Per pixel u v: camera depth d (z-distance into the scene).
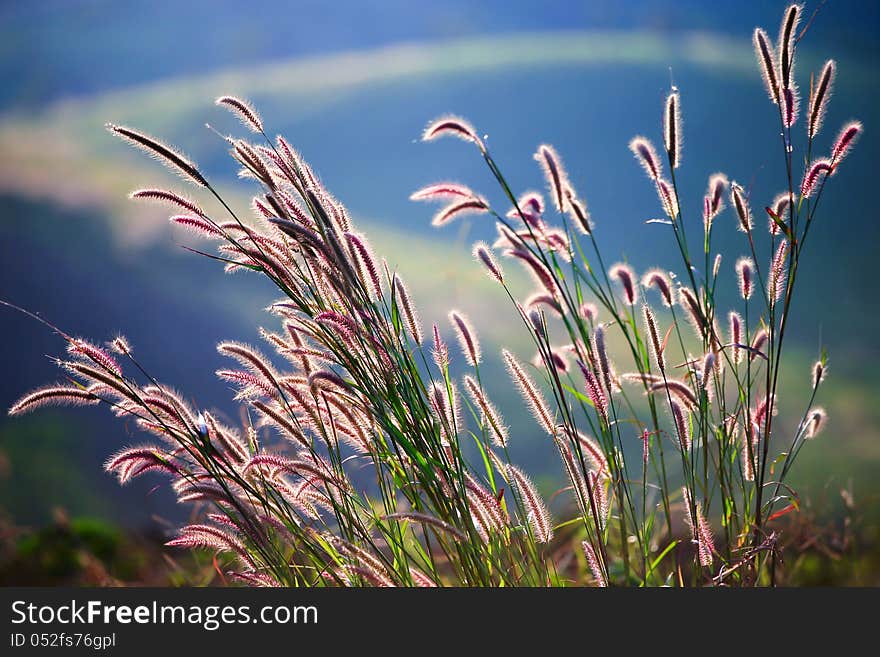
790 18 2.48
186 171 2.47
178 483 2.46
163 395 2.48
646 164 2.52
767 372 2.48
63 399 2.46
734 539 2.54
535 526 2.47
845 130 2.48
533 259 2.46
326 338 2.49
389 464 2.48
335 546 2.45
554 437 2.48
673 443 2.52
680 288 2.53
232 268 2.50
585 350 2.48
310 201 2.46
